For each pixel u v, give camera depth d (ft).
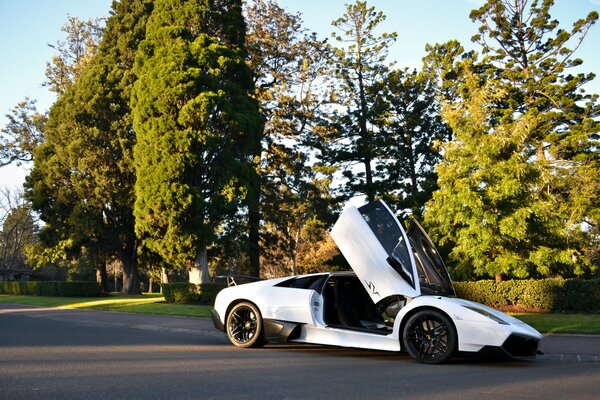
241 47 95.14
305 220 128.16
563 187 88.84
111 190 96.89
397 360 25.03
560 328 38.70
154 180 75.97
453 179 56.18
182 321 48.11
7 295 106.52
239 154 84.84
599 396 17.10
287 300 27.71
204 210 78.18
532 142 62.85
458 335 23.47
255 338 28.09
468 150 56.90
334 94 115.85
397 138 114.83
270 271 168.04
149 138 77.41
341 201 117.50
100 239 103.71
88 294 96.63
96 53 119.65
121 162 96.32
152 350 26.61
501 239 54.90
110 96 98.58
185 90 76.48
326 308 27.50
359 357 25.85
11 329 37.27
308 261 165.89
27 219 184.03
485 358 26.00
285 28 111.55
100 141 98.94
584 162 93.45
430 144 111.34
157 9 89.30
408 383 18.74
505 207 54.60
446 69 110.42
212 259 103.19
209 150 77.56
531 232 55.16
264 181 107.65
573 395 17.19
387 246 25.66
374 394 16.69
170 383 17.71
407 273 24.79
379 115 115.55
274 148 110.83
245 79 88.74
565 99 98.73
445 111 59.93
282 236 112.16
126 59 103.86
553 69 105.19
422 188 107.96
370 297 26.66
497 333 22.97
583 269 72.33
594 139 99.14
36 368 20.36
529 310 52.47
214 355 25.08
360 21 119.85
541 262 54.60
